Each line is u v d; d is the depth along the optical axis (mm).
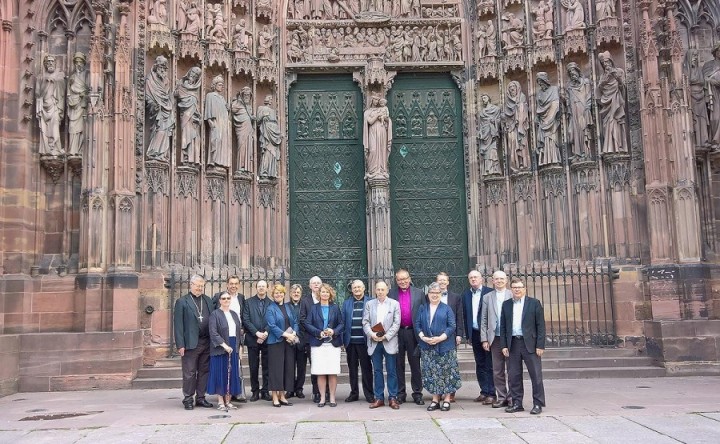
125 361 15219
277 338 12258
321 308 12430
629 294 17172
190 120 18281
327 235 20141
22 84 16359
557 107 18812
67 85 16922
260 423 10578
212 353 11961
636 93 17969
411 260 20016
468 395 13344
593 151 18469
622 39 18359
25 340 15047
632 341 16953
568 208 18531
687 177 16844
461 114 20609
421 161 20484
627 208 17844
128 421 10945
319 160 20469
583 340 17047
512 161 19484
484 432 9672
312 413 11422
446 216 20219
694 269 16391
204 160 18656
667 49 17469
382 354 12070
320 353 12141
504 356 11883
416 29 20672
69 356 15078
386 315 11992
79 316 15789
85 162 16234
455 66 20547
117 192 16219
